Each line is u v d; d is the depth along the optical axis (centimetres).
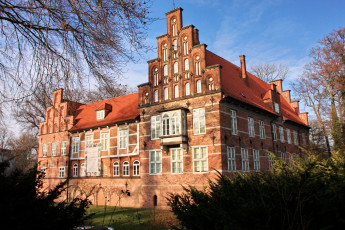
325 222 488
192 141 2061
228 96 2011
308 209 520
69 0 855
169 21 2350
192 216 623
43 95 961
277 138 2759
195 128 2069
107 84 1003
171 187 2109
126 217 1631
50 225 564
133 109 2697
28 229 518
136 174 2456
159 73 2333
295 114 3550
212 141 1962
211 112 2006
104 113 2898
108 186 2606
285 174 615
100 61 955
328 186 521
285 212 522
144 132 2380
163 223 1312
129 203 2384
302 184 540
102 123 2822
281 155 2766
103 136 2808
